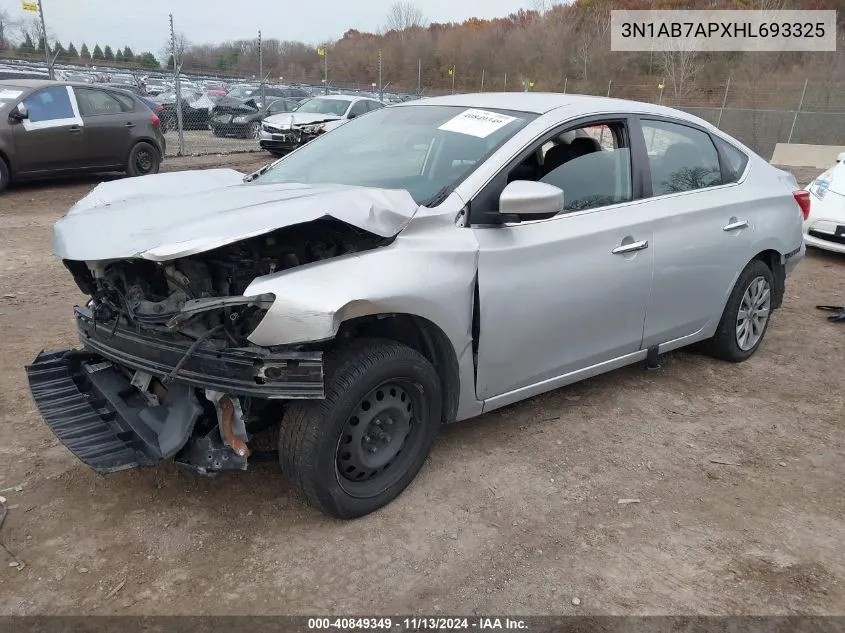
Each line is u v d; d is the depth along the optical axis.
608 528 2.90
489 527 2.87
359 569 2.59
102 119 11.29
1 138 10.12
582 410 3.94
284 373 2.44
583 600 2.49
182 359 2.51
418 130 3.60
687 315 4.11
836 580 2.64
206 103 21.03
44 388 3.09
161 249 2.34
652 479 3.28
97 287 2.93
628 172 3.72
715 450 3.57
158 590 2.44
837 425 3.91
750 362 4.79
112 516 2.83
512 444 3.53
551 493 3.12
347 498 2.76
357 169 3.47
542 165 3.34
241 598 2.42
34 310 5.24
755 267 4.50
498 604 2.45
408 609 2.41
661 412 3.96
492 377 3.17
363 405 2.75
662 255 3.76
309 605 2.41
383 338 2.85
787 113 24.83
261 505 2.94
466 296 2.92
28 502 2.89
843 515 3.05
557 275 3.25
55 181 12.08
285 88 27.34
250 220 2.43
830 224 7.79
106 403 2.96
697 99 35.03
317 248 2.71
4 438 3.38
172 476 3.11
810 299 6.49
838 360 4.91
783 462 3.48
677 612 2.45
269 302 2.40
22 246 7.38
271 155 17.20
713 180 4.26
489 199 3.06
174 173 3.74
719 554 2.76
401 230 2.74
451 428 3.65
